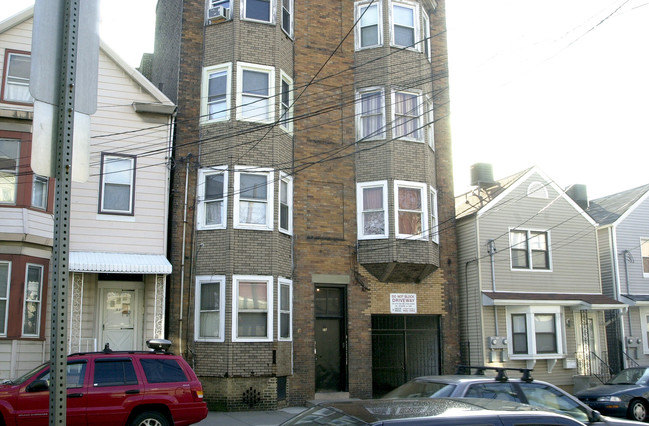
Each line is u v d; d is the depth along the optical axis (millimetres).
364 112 21125
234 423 15047
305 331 19203
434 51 22859
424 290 21188
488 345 21469
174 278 18094
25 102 16609
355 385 19547
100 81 17875
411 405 5141
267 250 18359
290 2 20891
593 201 29250
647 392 16609
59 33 4945
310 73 20766
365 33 21625
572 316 23391
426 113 20641
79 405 10656
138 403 11094
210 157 18766
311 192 20062
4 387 10547
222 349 17469
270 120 19125
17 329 15195
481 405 5273
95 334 17250
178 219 18438
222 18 19500
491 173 25500
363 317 20062
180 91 19266
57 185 4680
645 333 24719
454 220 22234
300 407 18375
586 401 17109
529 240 23156
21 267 15508
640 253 25453
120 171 17656
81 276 16828
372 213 20469
